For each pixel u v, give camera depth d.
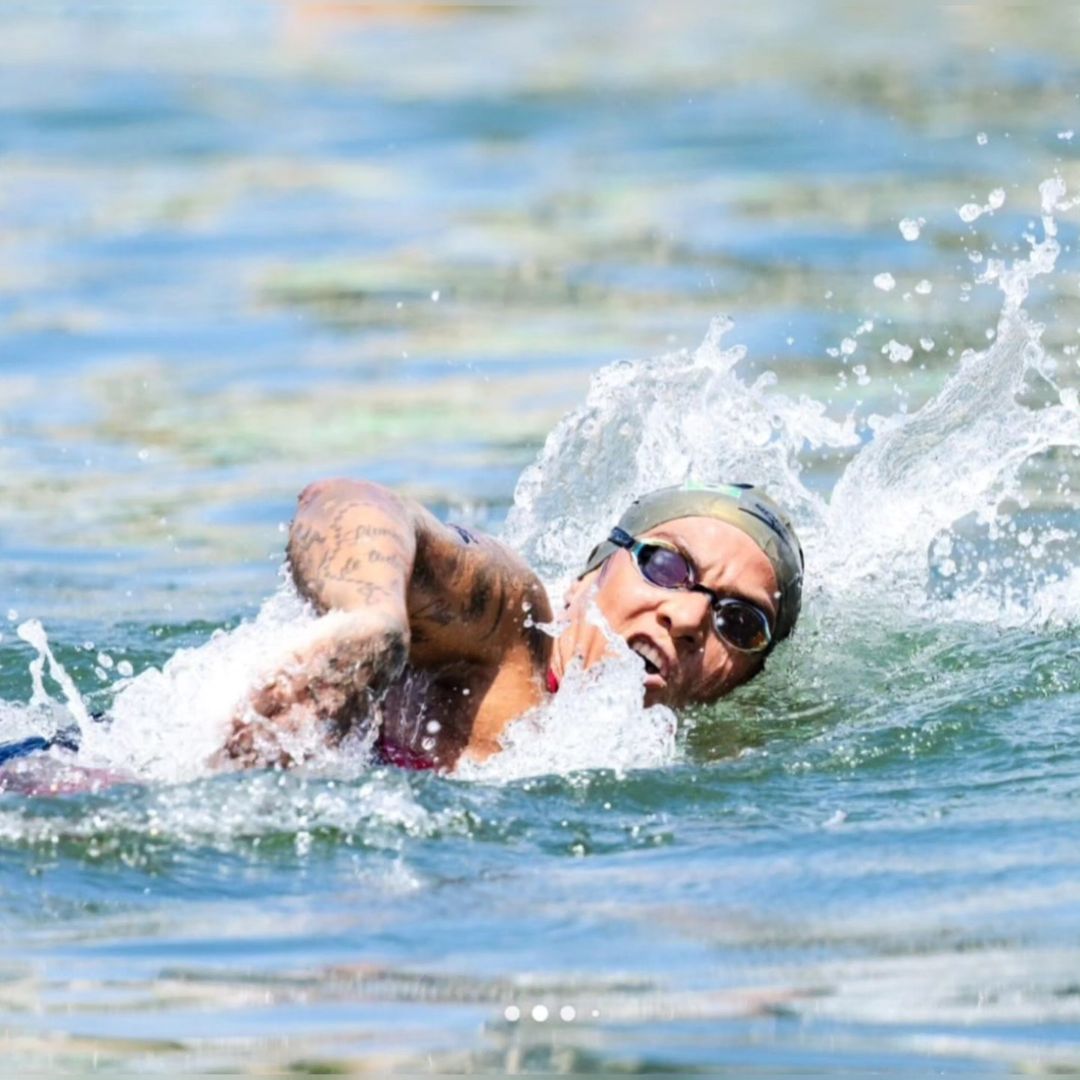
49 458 29.38
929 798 14.85
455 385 33.22
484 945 11.74
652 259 42.25
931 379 32.09
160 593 23.02
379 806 13.82
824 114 58.19
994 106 58.22
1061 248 40.94
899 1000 10.90
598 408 23.03
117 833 13.34
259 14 79.94
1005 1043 10.38
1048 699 17.58
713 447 23.00
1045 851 13.42
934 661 18.97
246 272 42.03
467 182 51.06
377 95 62.97
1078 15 76.25
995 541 23.83
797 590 17.69
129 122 59.03
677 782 15.09
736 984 11.16
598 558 17.36
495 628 15.93
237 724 13.27
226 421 31.31
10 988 11.20
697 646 16.72
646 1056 10.25
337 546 13.77
